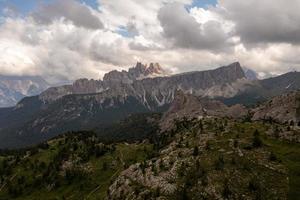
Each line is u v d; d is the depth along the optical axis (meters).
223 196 145.50
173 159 191.38
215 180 156.12
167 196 161.25
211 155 179.88
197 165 170.75
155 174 185.12
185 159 183.25
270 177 153.62
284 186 146.38
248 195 143.88
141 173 195.12
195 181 159.88
